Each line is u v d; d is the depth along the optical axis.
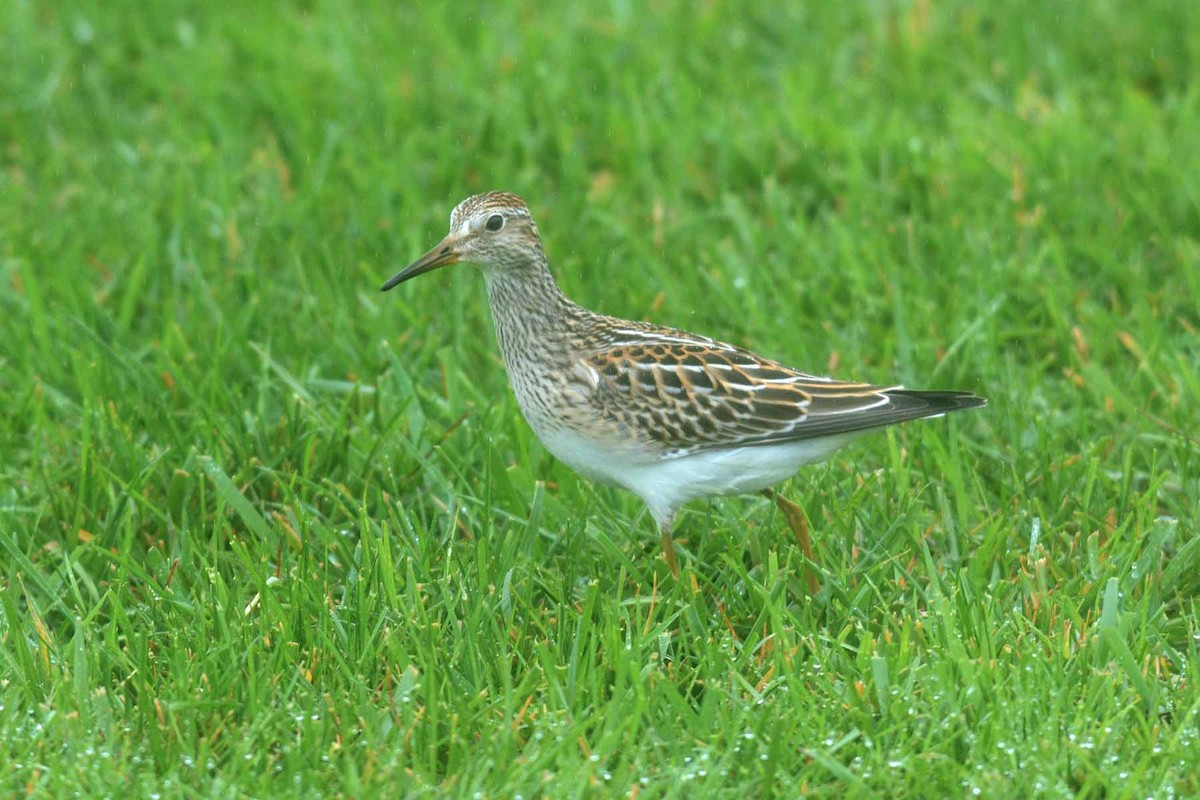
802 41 19.19
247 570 10.55
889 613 10.09
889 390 10.43
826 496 11.67
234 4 20.59
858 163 15.93
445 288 14.88
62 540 11.37
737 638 10.18
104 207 16.02
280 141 17.61
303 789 8.55
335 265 14.91
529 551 10.86
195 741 8.92
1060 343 13.62
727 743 8.81
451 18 19.98
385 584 10.16
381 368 13.45
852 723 9.09
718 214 15.74
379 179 16.27
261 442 12.19
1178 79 18.25
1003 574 10.73
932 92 17.80
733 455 10.41
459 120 17.58
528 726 9.12
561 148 16.80
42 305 14.34
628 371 10.38
